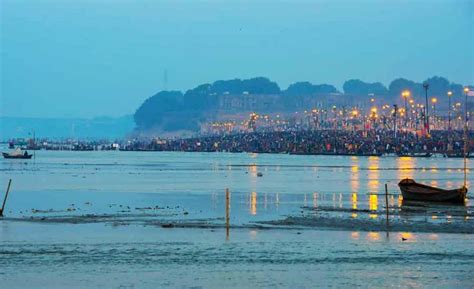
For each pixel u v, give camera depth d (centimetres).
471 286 10431
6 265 11706
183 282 10675
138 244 13512
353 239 14062
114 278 10888
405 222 16412
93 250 12912
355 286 10450
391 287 10394
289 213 18612
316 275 11075
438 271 11306
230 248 13100
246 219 17200
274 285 10525
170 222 16588
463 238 14175
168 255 12488
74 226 15862
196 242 13725
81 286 10444
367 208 19862
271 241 13838
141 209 19825
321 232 14950
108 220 16975
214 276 11012
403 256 12381
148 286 10456
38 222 16512
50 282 10644
